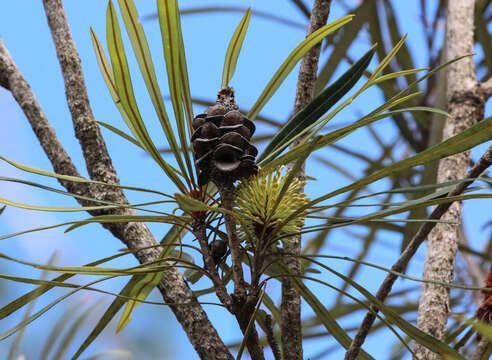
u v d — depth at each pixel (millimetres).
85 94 419
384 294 343
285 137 358
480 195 298
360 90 327
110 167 407
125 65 311
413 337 333
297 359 364
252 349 333
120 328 377
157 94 336
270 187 337
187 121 362
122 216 324
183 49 344
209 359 354
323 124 329
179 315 366
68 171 410
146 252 385
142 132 329
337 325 383
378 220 325
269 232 339
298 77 388
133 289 375
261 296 328
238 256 328
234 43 372
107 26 307
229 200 329
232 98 339
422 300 415
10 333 305
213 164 325
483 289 293
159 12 313
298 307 372
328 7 383
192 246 344
